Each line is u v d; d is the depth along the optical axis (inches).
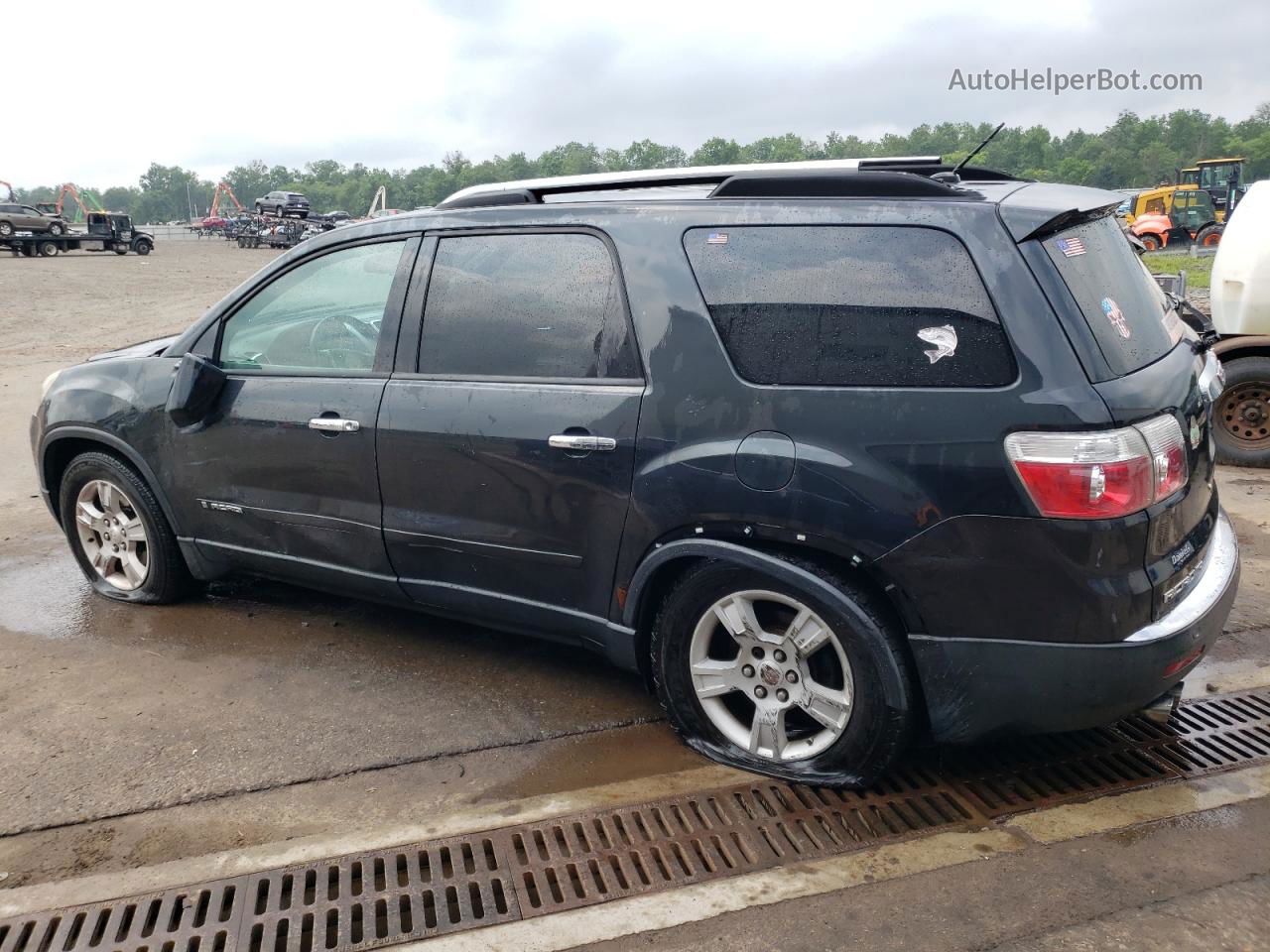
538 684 148.6
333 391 145.3
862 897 99.8
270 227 2066.9
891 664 109.2
